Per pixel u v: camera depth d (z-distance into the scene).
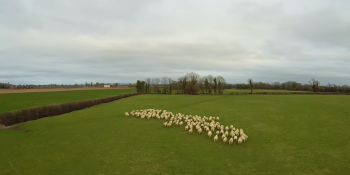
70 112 42.06
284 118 32.47
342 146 19.50
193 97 78.62
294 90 143.75
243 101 59.56
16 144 20.50
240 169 15.23
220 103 54.59
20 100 52.34
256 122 30.20
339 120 30.22
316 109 40.81
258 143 20.91
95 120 32.69
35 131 25.55
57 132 25.16
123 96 81.38
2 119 29.73
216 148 19.56
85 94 79.38
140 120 32.53
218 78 124.31
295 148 19.27
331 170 14.89
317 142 20.80
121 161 16.66
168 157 17.44
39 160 16.73
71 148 19.55
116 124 29.70
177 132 25.28
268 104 51.03
